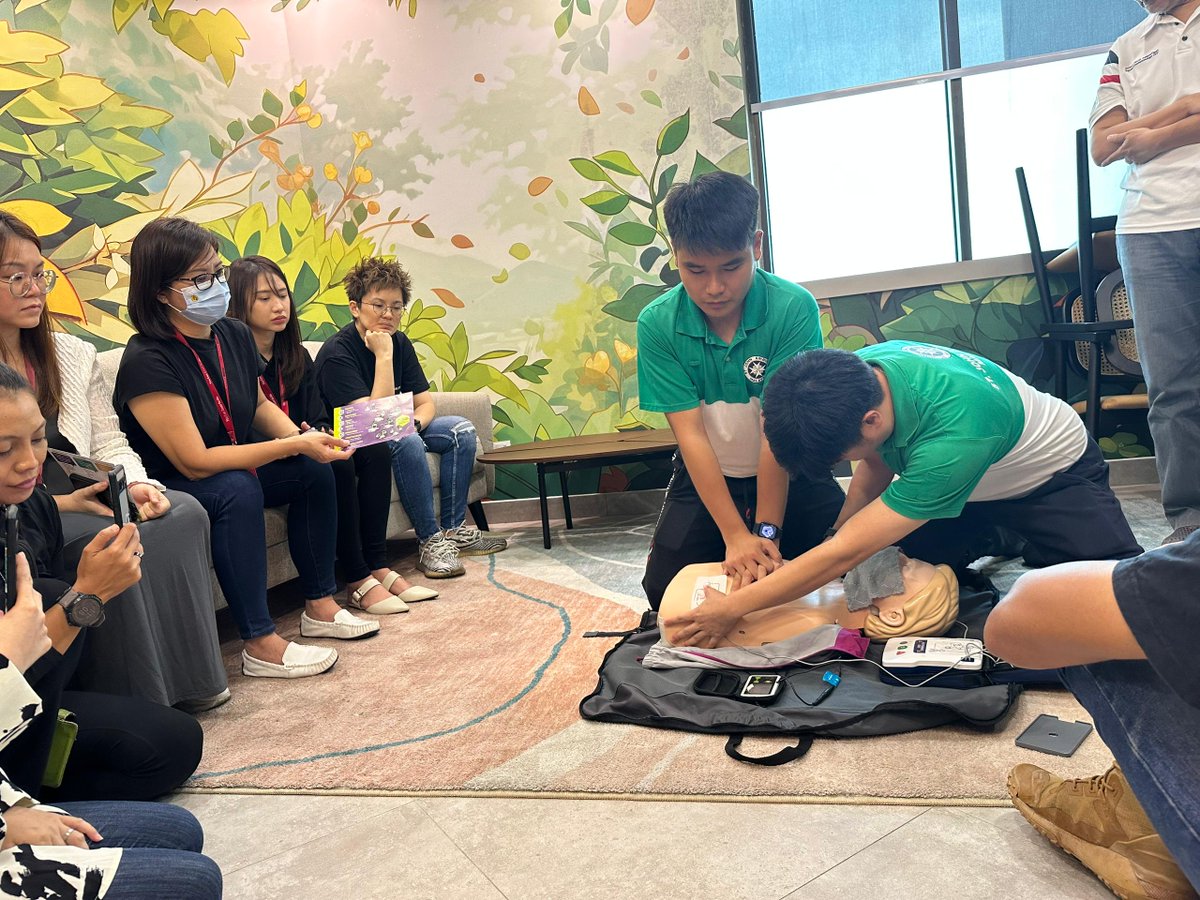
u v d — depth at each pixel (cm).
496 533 423
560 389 446
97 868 97
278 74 444
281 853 152
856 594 200
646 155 423
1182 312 249
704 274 196
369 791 170
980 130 403
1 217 198
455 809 161
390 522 347
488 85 435
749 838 140
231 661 262
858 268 427
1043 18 384
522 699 208
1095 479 214
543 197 436
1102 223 336
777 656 195
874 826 139
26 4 337
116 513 147
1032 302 390
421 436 378
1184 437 251
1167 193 247
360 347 360
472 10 432
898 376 178
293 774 180
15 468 123
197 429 240
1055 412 211
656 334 220
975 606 212
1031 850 128
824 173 424
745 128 412
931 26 399
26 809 102
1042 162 397
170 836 124
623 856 139
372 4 441
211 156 409
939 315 402
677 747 173
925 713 168
